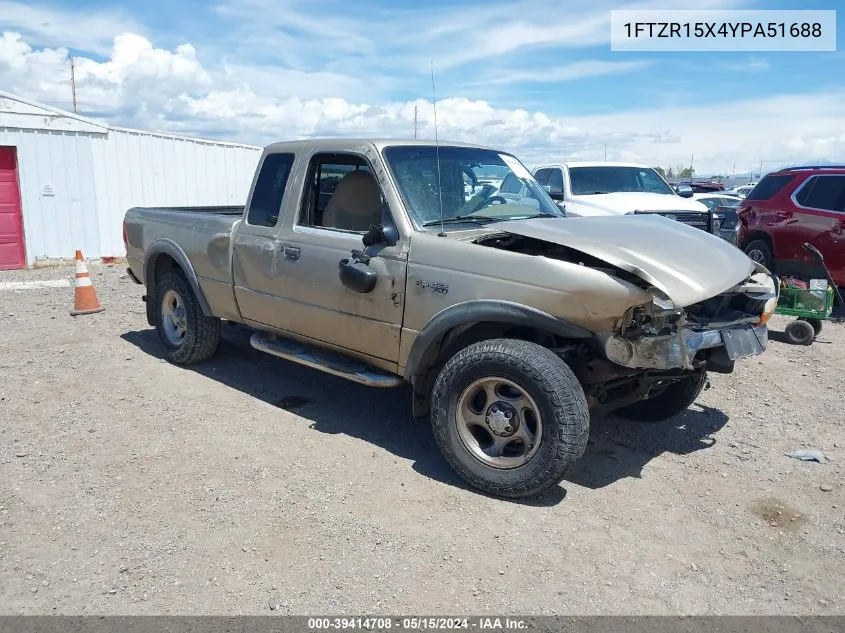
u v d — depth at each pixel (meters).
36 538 3.55
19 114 13.54
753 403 5.86
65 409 5.32
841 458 4.78
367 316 4.62
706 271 4.08
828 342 7.96
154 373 6.23
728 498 4.17
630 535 3.71
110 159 14.85
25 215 13.84
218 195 16.83
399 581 3.25
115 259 15.02
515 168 5.51
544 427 3.80
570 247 3.93
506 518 3.83
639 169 12.08
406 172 4.68
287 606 3.06
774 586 3.32
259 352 6.90
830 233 9.22
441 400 4.14
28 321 8.29
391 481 4.23
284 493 4.05
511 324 4.27
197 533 3.62
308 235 4.98
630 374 4.04
